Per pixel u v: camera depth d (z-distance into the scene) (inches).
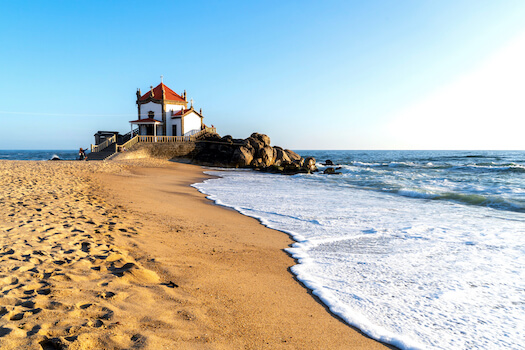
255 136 1990.7
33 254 211.8
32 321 127.8
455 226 401.4
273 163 1915.6
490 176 1128.8
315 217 454.0
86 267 200.8
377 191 781.9
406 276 235.8
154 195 590.9
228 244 305.3
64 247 232.7
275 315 169.3
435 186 856.3
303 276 231.9
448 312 182.9
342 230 379.6
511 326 168.6
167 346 125.0
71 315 137.8
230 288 199.3
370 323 167.3
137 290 175.3
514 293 208.7
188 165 1695.4
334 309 181.8
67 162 1202.0
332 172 1409.9
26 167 866.8
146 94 2026.3
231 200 604.1
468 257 280.2
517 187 786.8
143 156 1651.1
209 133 2069.4
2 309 135.1
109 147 1711.4
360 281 225.5
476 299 199.8
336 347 143.6
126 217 368.2
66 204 397.1
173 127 1951.3
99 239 263.0
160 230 328.8
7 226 273.1
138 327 136.8
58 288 164.4
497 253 291.7
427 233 365.1
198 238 315.9
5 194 432.1
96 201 449.1
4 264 189.6
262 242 323.3
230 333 144.5
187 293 183.2
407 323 169.3
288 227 394.3
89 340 119.0
